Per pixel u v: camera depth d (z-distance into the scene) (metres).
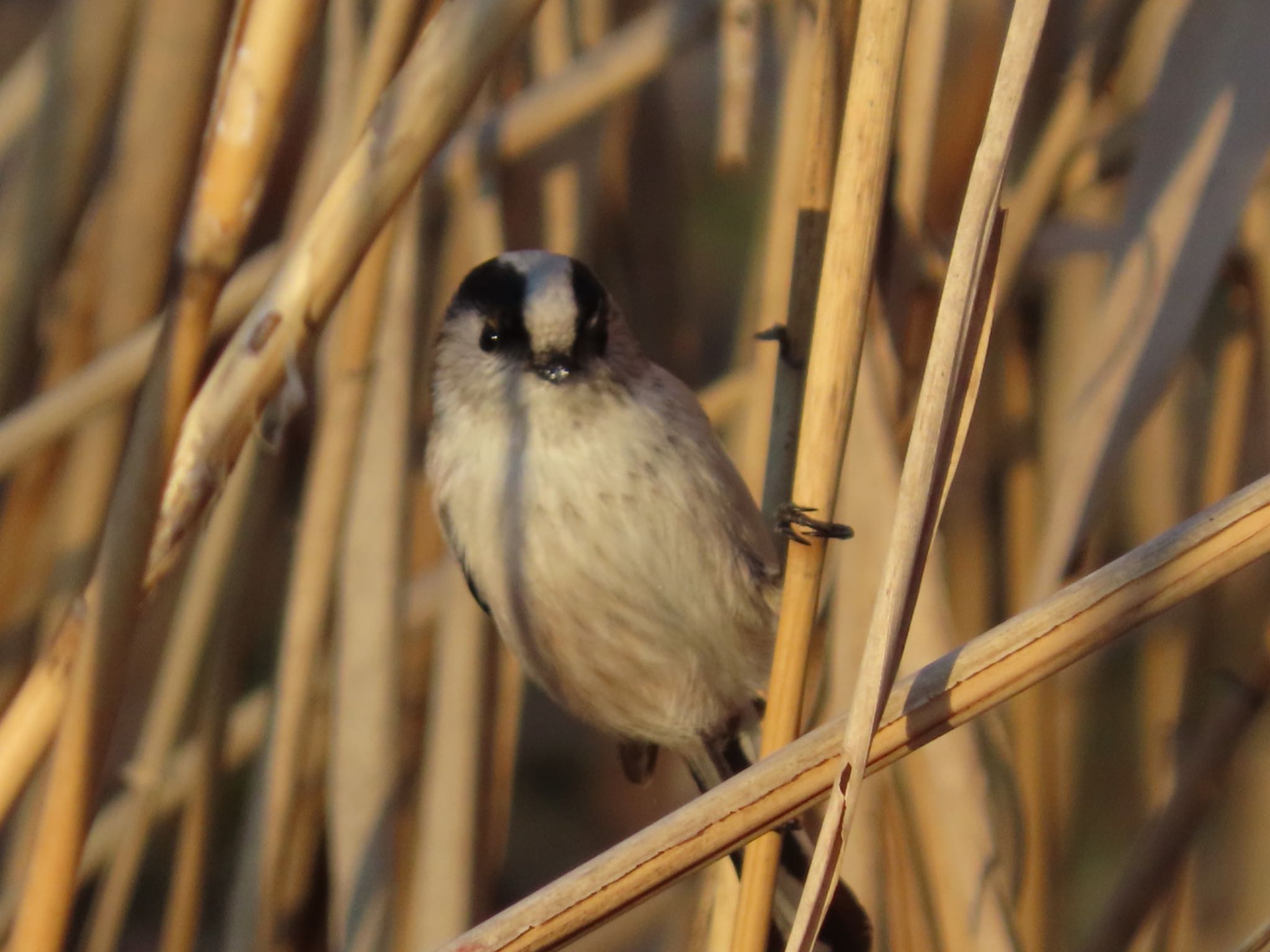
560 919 2.80
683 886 2.92
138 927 3.02
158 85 2.89
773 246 2.87
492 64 2.80
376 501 2.88
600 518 2.87
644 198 2.94
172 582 2.94
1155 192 2.84
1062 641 2.80
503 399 2.87
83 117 2.91
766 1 2.90
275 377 2.80
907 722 2.80
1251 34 2.84
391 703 2.88
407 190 2.80
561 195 2.92
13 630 2.92
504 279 2.88
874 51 2.80
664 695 2.88
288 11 2.80
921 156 2.86
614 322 2.88
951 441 2.79
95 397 2.89
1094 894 2.97
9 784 2.80
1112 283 2.85
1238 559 2.80
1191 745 2.90
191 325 2.80
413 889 2.89
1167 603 2.80
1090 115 2.90
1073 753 2.92
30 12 3.55
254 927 2.88
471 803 2.88
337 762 2.88
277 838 2.88
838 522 2.85
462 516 2.88
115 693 2.80
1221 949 2.91
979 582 2.90
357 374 2.88
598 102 2.90
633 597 2.87
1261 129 2.84
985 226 2.79
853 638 2.85
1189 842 2.86
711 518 2.87
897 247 2.86
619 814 3.07
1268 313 2.88
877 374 2.85
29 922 2.80
